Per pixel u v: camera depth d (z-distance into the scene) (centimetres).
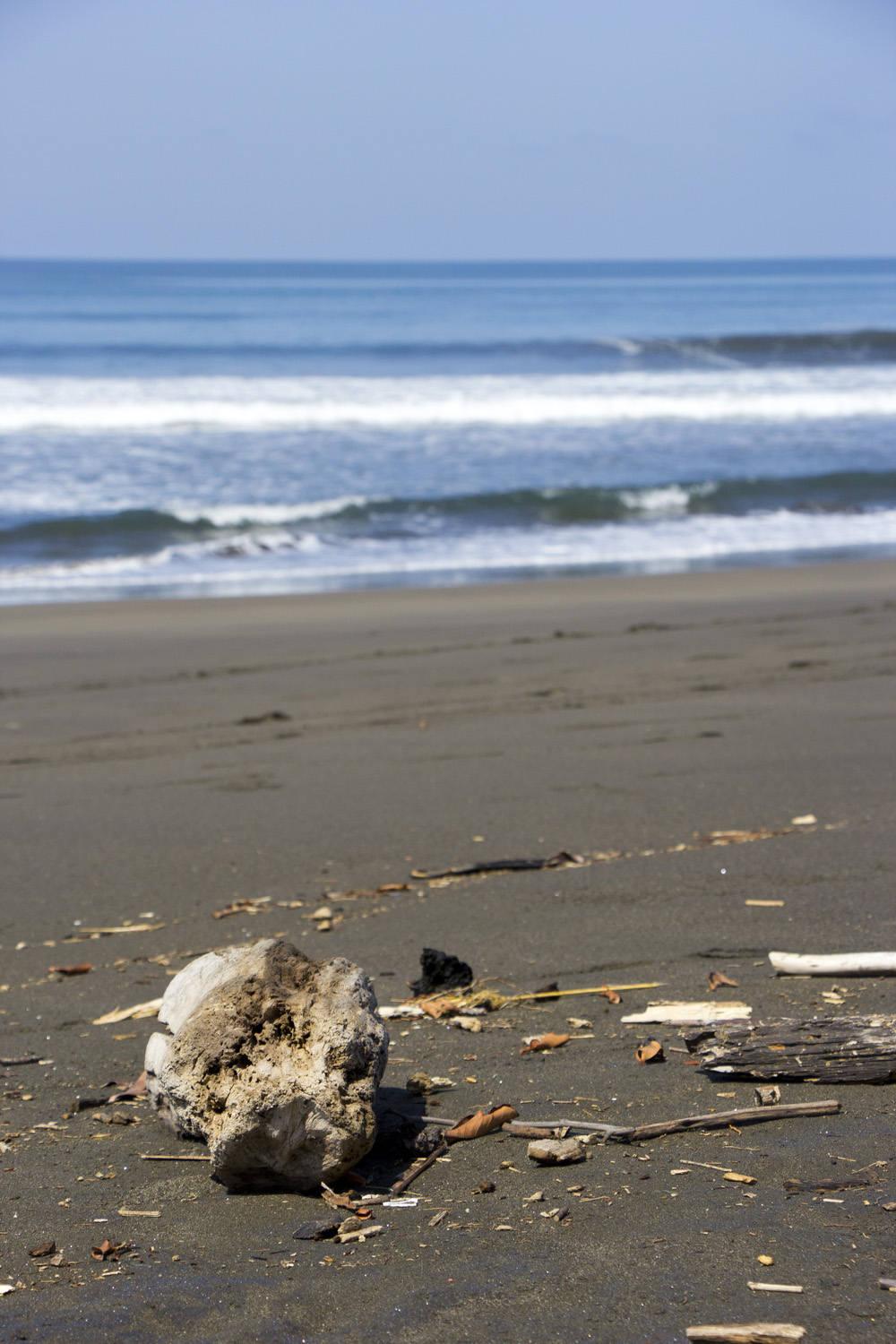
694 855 557
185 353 4500
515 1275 240
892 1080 325
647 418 3075
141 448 2494
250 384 3384
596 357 4550
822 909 476
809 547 1903
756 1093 319
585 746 792
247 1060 294
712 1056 333
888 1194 263
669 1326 219
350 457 2473
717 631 1248
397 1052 370
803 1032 342
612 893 511
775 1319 219
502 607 1419
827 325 6184
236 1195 288
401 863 574
